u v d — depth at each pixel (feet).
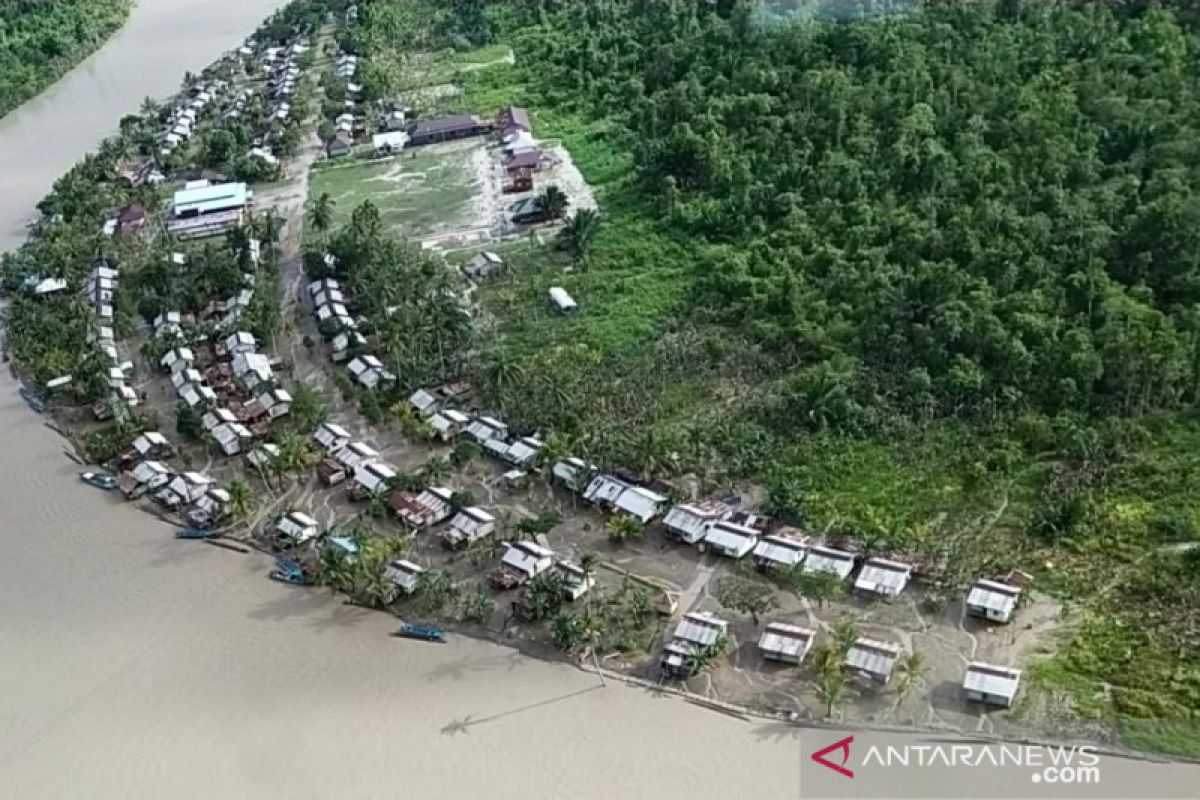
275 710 363.35
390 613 399.03
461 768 335.88
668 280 569.64
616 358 511.40
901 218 552.41
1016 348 447.83
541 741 341.82
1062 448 422.41
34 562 443.73
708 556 402.93
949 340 465.47
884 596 374.22
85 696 376.89
